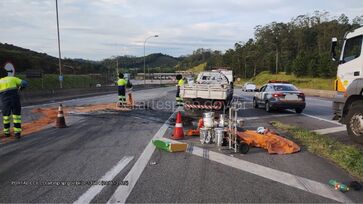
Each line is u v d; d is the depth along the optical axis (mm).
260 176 6035
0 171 6262
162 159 7172
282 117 15289
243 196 5035
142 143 8883
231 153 7770
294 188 5426
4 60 59562
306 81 66750
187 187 5402
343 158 7137
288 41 102438
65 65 81750
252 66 115500
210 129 8852
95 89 40000
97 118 14297
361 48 9406
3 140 9258
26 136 9906
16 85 9656
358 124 9266
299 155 7660
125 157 7328
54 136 9906
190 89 15438
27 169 6391
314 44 97188
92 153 7699
